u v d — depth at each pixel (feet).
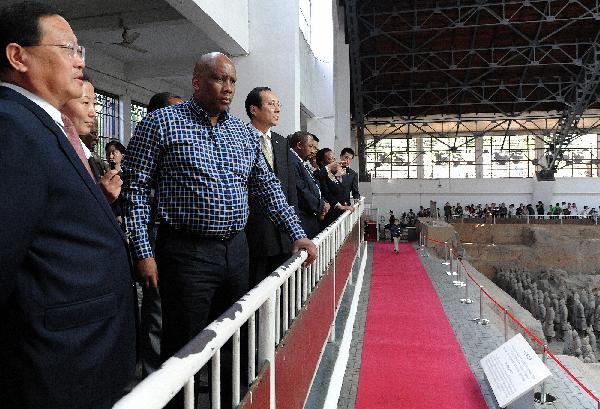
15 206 3.23
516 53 71.51
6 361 3.51
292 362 7.98
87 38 30.58
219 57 6.77
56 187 3.57
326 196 20.88
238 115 26.13
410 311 27.43
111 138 36.42
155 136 6.67
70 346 3.59
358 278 29.58
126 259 4.23
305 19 40.32
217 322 4.52
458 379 17.60
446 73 77.30
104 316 3.88
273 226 10.94
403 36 67.97
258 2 25.91
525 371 14.97
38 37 4.01
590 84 69.77
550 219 87.97
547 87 81.46
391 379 17.53
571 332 43.01
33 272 3.51
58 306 3.56
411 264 44.57
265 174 8.21
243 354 8.02
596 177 92.89
